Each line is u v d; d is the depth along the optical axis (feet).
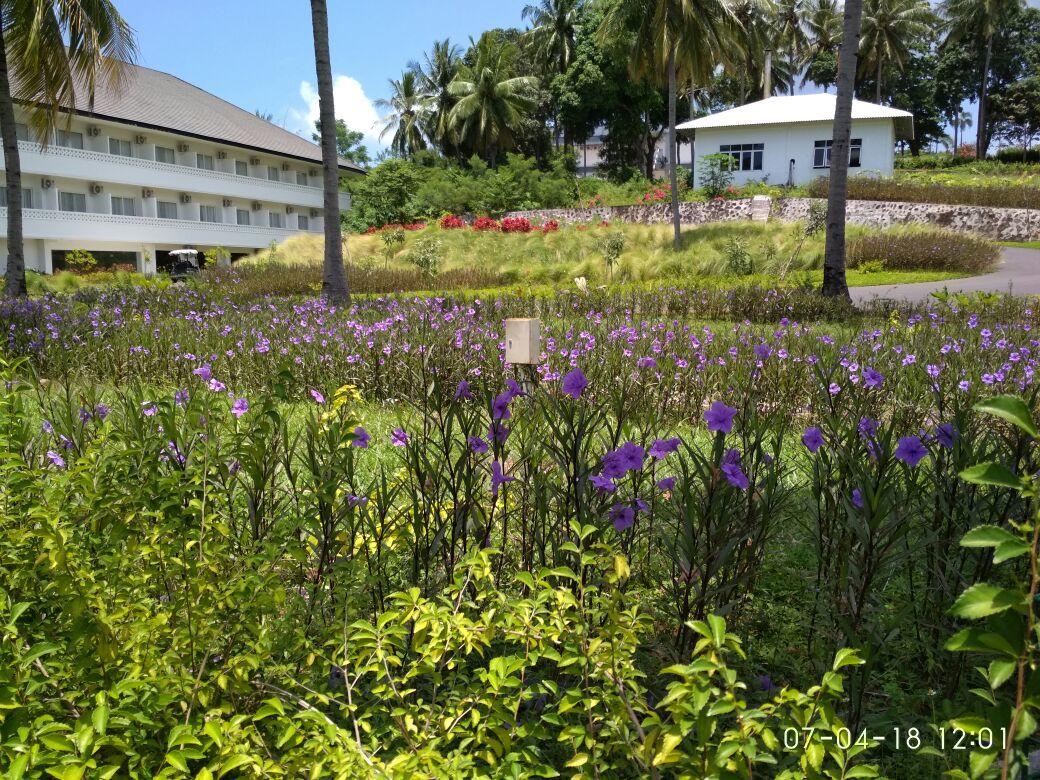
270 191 134.62
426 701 7.39
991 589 3.86
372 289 74.38
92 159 103.40
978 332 27.96
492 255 93.20
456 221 113.80
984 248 74.23
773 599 10.16
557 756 7.06
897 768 7.16
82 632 5.64
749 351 23.56
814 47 196.44
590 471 8.28
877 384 11.46
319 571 8.18
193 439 7.57
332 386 20.85
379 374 23.91
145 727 5.63
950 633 7.94
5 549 6.53
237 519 8.60
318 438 8.90
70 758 4.58
